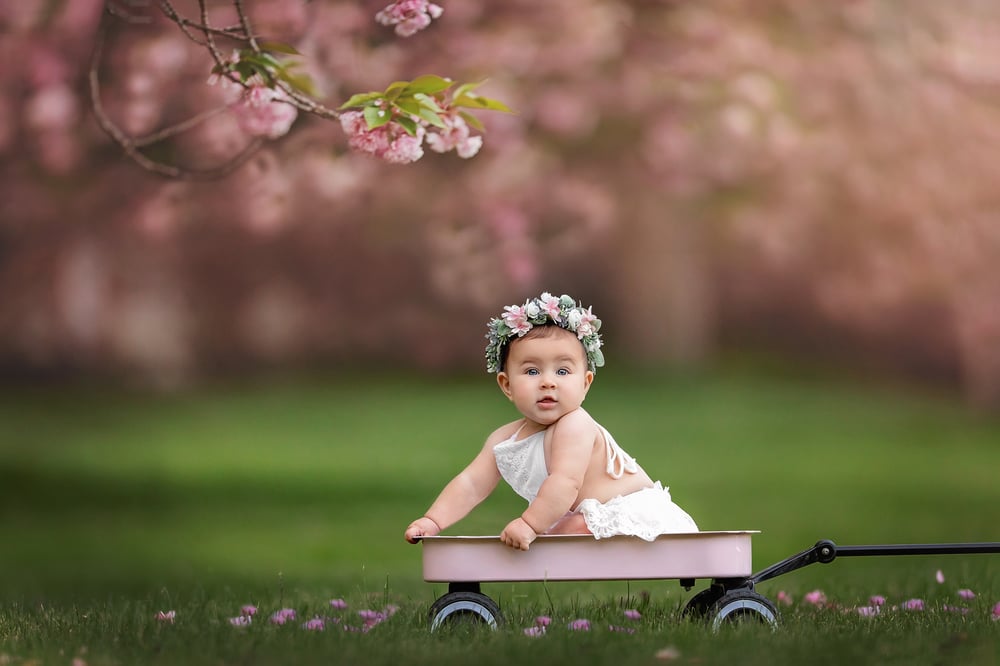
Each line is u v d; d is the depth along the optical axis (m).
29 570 9.41
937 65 18.05
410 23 5.84
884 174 19.20
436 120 5.14
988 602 5.59
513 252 15.25
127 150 6.62
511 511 11.84
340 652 4.14
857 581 7.16
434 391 24.66
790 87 17.25
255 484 14.52
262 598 6.47
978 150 18.92
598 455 4.91
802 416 20.97
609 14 14.91
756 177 19.52
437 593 6.81
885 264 21.95
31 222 15.84
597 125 16.69
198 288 26.09
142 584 8.41
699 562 4.61
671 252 25.36
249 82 5.66
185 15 11.42
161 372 26.20
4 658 4.12
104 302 24.83
